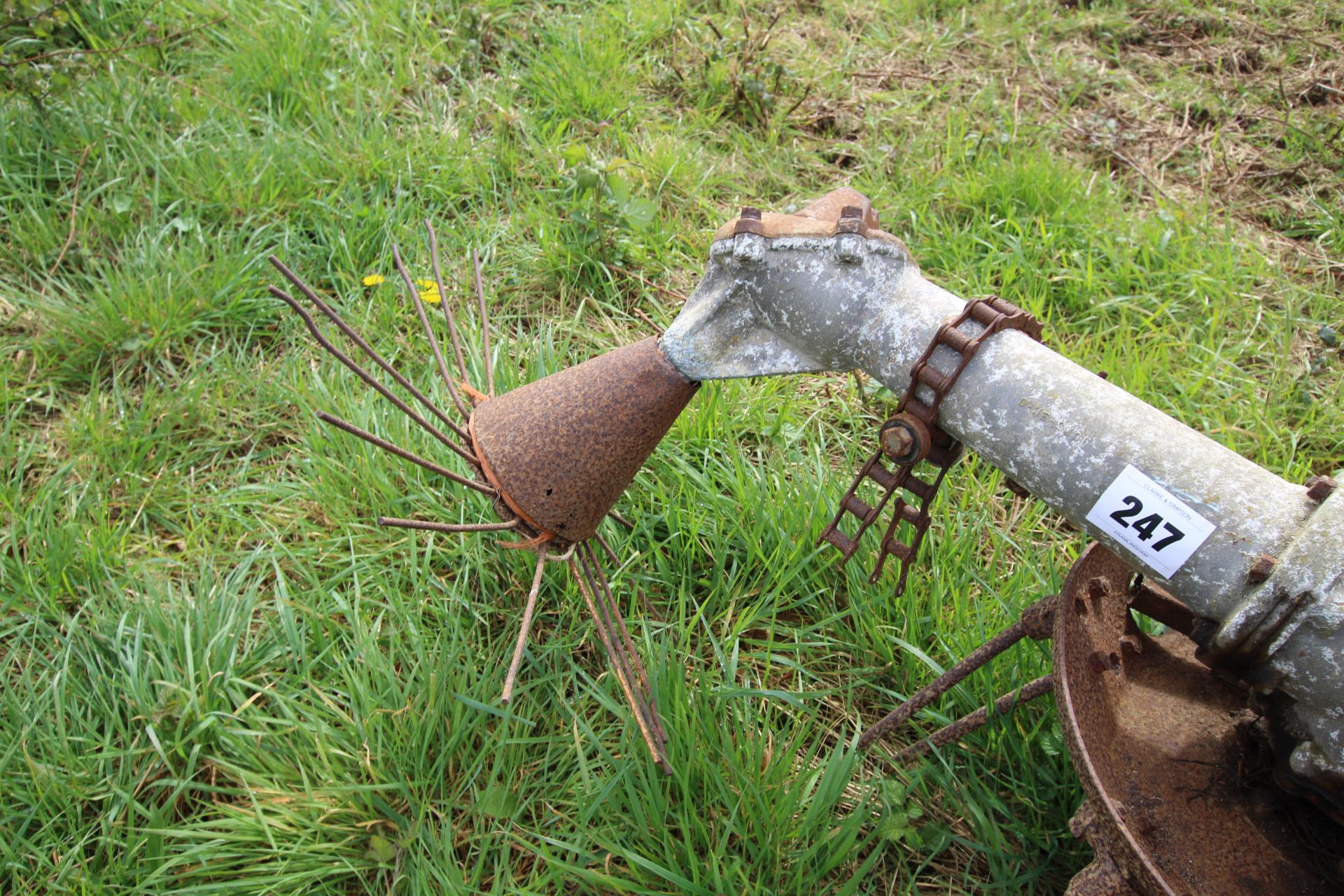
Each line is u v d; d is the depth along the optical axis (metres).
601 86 1.65
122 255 1.32
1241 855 0.69
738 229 0.73
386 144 1.48
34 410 1.20
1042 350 0.67
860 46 1.89
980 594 1.05
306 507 1.12
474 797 0.89
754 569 1.09
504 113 1.55
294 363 1.24
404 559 1.06
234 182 1.38
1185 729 0.76
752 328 0.76
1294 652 0.59
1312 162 1.63
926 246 1.46
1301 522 0.59
